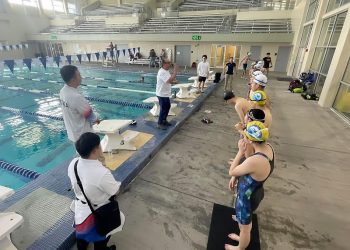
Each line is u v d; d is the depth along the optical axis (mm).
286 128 4902
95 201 1515
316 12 9336
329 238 2121
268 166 1481
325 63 7430
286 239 2100
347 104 5605
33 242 1916
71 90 2172
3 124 5730
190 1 20875
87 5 23781
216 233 2131
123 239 2076
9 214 1539
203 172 3178
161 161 3469
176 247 1996
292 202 2598
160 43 16812
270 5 15992
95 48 18938
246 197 1586
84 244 1761
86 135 1445
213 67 16062
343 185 2936
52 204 2357
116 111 6789
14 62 5262
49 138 4969
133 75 12914
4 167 3719
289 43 13359
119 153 3445
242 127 1989
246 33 13750
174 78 4246
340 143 4188
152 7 21750
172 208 2479
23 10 18891
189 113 5484
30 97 8352
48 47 20375
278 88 9250
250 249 1965
